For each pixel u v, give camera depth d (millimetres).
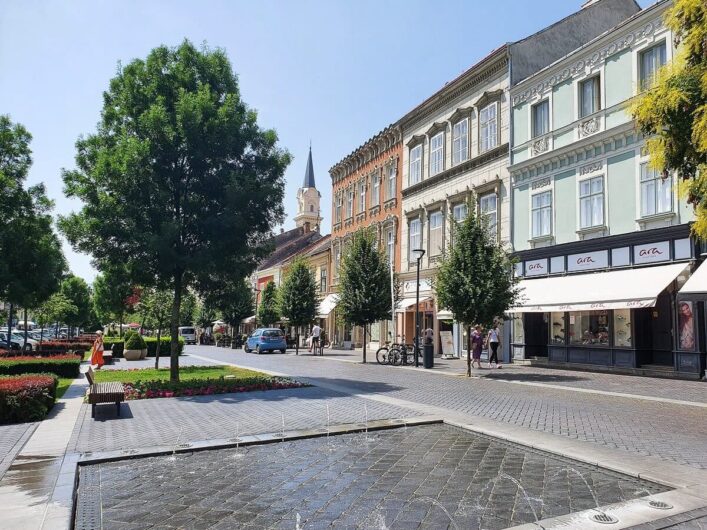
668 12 8750
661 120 8438
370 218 37656
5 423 9852
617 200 18562
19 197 19906
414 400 12297
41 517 4949
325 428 9023
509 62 24031
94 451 7602
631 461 6613
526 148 22938
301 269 37469
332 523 4875
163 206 15320
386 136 35406
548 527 4598
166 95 16062
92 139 15922
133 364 25656
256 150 17203
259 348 36219
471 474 6375
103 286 27781
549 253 21188
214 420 9938
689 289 14477
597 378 16672
